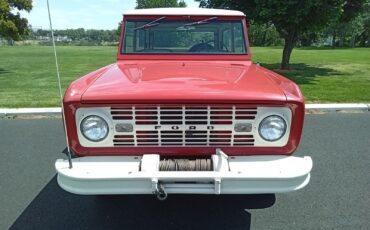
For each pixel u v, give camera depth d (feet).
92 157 9.25
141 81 9.72
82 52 106.11
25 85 37.04
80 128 9.04
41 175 14.34
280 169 8.77
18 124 21.71
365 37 204.13
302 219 11.02
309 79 39.65
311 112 24.62
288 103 8.87
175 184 8.49
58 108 24.64
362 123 21.79
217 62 13.24
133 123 8.98
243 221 10.91
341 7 40.98
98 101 8.74
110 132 9.07
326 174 14.25
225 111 8.90
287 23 43.04
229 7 43.57
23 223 10.91
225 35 13.62
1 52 109.91
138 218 11.09
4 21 51.16
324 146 17.54
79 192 8.55
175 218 11.06
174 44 13.52
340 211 11.48
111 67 12.18
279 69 50.24
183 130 9.04
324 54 94.99
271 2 39.58
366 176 14.10
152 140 9.16
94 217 11.18
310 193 12.65
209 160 9.09
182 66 12.03
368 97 28.50
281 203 11.93
